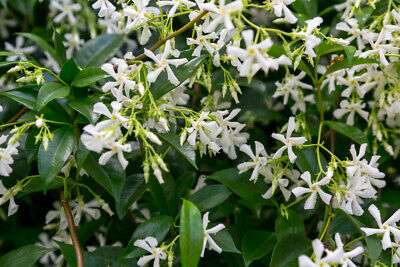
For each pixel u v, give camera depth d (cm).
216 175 62
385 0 66
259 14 73
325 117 69
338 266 55
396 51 61
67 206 59
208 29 53
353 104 65
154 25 60
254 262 64
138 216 66
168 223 58
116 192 56
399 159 71
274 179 60
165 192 61
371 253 55
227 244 58
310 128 66
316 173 60
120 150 54
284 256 56
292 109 68
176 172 66
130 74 57
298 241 57
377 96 65
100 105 54
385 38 60
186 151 56
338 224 62
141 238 57
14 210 61
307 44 56
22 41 75
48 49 64
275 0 55
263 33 54
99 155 57
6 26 79
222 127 61
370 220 61
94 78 58
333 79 65
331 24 71
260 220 68
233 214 70
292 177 63
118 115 54
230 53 52
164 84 58
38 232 73
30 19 75
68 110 61
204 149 59
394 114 64
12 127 64
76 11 76
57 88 57
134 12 58
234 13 53
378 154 66
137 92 58
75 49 76
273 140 73
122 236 67
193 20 57
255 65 52
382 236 57
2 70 71
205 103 64
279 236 59
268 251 60
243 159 67
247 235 61
